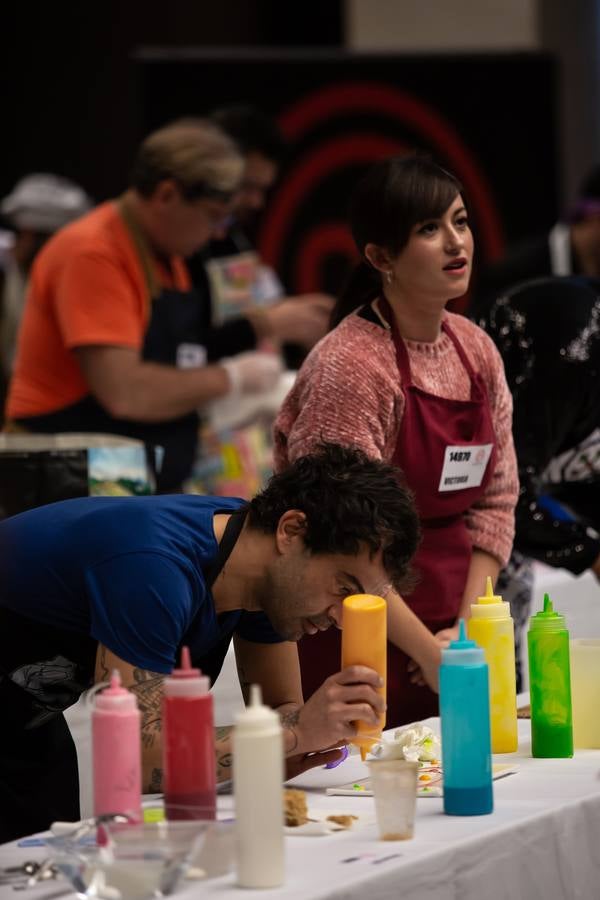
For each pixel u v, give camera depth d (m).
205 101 17.03
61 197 15.05
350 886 4.23
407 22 22.67
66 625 5.73
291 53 17.41
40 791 6.23
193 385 10.88
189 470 11.19
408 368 7.28
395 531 5.49
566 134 22.69
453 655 5.16
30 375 10.77
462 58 17.95
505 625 6.34
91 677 5.90
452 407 7.38
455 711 5.12
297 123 17.47
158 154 10.52
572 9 22.56
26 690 5.90
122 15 20.66
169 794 4.87
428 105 17.97
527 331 8.29
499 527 7.70
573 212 12.70
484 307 8.55
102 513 5.67
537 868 4.95
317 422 7.16
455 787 5.11
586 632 10.94
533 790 5.48
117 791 4.90
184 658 4.95
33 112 20.17
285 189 17.55
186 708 4.86
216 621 5.73
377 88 17.75
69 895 4.41
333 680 5.66
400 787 4.77
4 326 14.90
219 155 10.55
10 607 5.76
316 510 5.48
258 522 5.63
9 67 20.02
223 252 12.83
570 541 8.55
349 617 5.62
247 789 4.37
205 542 5.61
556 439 8.41
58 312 10.55
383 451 7.23
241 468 12.23
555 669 6.14
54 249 10.66
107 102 20.56
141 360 10.72
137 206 10.71
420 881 4.47
